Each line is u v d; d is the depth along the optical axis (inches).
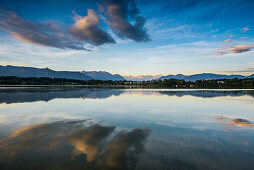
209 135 364.2
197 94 1720.0
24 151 269.7
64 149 280.2
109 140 326.0
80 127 420.8
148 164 231.5
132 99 1157.1
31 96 1248.8
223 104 911.0
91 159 245.1
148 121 495.8
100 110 687.1
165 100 1106.7
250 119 535.8
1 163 229.9
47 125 437.7
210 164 233.1
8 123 453.4
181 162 237.9
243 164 233.9
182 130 402.3
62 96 1300.4
